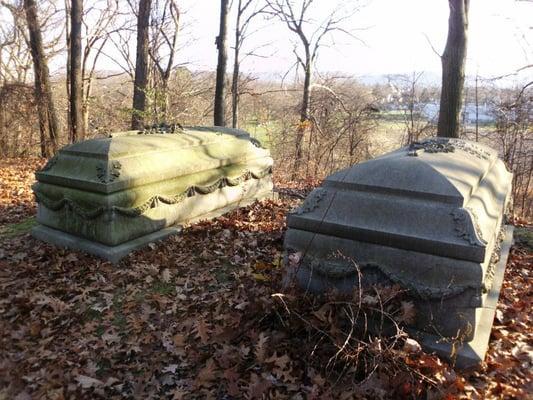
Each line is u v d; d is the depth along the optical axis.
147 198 6.20
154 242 6.22
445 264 3.73
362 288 4.02
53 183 6.33
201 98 22.16
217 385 3.65
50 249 6.14
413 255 3.86
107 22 20.39
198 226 6.78
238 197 8.05
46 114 14.80
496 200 4.79
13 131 15.12
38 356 3.96
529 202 11.84
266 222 7.27
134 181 6.00
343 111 16.22
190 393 3.57
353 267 4.09
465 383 3.54
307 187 10.84
